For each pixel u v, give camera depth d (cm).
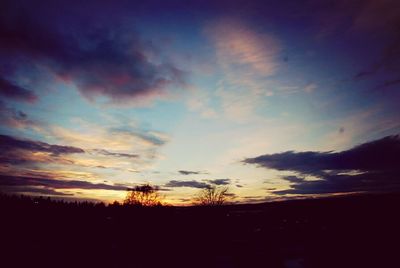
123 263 2291
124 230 3316
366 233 2362
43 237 3105
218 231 3212
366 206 3056
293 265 2195
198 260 2433
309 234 2964
